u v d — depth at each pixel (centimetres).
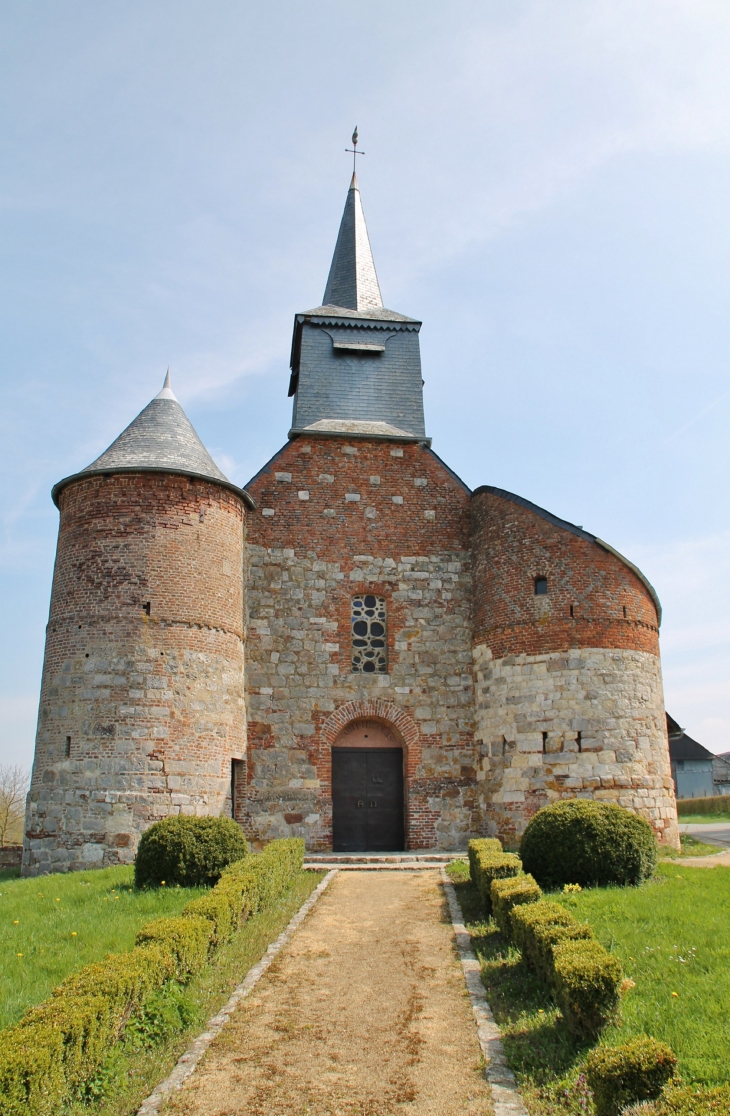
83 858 1731
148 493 1962
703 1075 604
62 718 1828
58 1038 591
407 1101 657
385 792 2203
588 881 1305
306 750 2130
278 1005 873
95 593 1891
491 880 1233
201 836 1393
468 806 2155
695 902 1138
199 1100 662
